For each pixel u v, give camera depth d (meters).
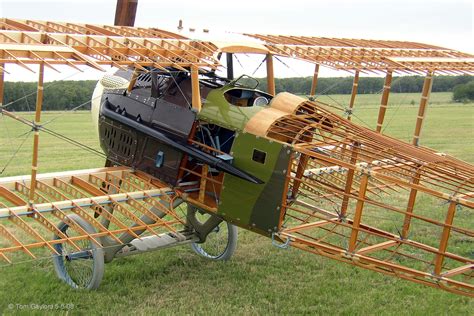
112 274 8.80
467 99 46.50
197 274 9.03
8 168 17.31
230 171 7.62
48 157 20.25
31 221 11.46
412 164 7.21
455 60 12.78
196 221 9.27
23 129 29.09
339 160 7.08
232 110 7.97
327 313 7.62
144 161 8.87
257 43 10.14
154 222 8.67
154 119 8.62
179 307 7.69
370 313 7.61
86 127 31.30
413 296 8.18
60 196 7.80
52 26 9.82
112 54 7.84
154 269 9.13
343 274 9.01
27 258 9.30
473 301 8.02
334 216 8.29
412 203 7.28
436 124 31.53
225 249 9.68
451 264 9.38
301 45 10.93
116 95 9.49
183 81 8.73
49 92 29.83
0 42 7.54
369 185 10.15
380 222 11.58
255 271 9.16
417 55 12.85
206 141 8.33
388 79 11.59
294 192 7.85
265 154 7.41
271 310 7.68
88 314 7.38
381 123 11.84
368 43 13.07
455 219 12.12
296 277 8.92
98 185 8.73
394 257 9.54
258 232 7.73
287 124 7.64
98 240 8.23
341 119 8.20
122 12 12.16
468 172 7.15
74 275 8.66
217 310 7.59
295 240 7.34
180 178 8.43
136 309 7.56
